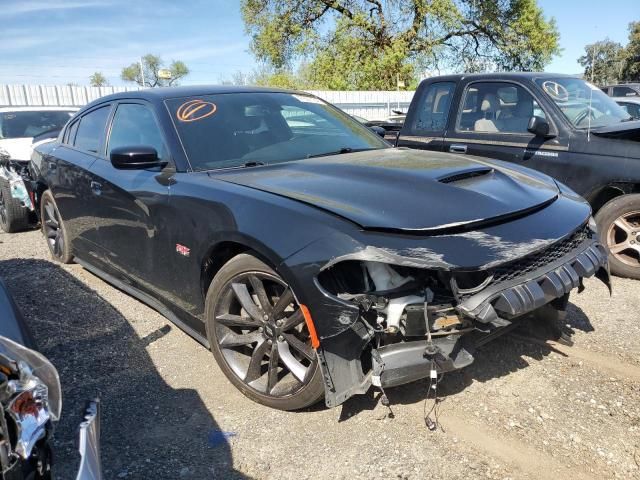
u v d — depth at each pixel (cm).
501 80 545
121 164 321
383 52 2800
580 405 281
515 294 237
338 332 233
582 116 503
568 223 276
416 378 241
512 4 2814
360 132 416
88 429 161
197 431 271
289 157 348
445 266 222
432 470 237
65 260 527
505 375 310
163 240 328
